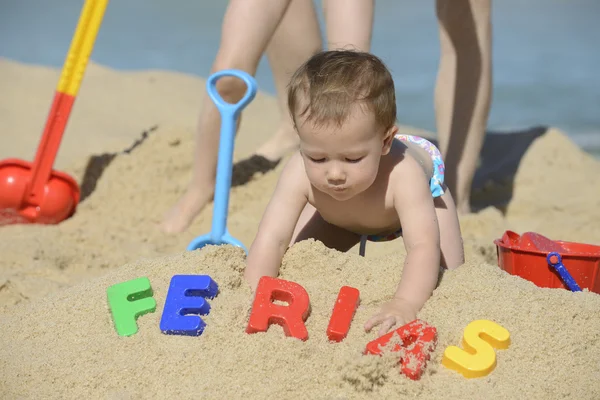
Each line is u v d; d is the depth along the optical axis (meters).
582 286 3.36
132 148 5.93
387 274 3.15
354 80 2.94
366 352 2.72
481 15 4.81
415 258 3.09
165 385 2.65
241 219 4.95
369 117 2.94
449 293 3.05
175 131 5.81
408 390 2.62
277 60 5.77
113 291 3.03
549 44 13.69
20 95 8.38
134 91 9.20
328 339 2.84
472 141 4.96
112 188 5.32
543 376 2.71
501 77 11.84
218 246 3.29
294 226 3.29
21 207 4.80
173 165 5.55
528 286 3.10
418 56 12.81
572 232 5.05
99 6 4.85
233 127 3.82
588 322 2.91
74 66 4.85
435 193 3.50
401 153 3.29
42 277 3.94
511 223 5.37
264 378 2.64
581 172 6.21
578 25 14.83
